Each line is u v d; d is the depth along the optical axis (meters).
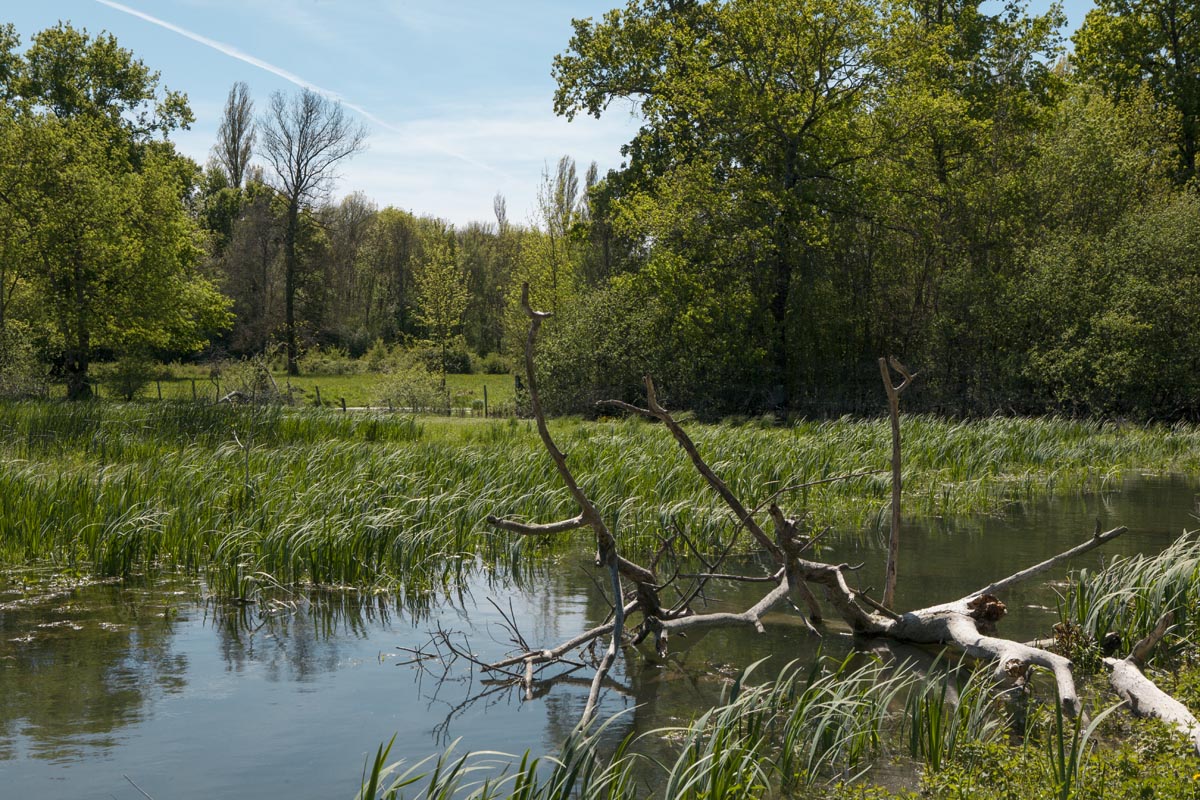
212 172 74.50
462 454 15.38
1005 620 8.97
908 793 5.01
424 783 5.60
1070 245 32.81
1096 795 4.62
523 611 9.44
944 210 35.78
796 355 36.31
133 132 47.91
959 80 36.44
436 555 11.38
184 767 5.77
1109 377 30.70
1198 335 30.34
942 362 35.16
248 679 7.38
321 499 11.82
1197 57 39.56
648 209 35.28
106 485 12.30
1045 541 12.63
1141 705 6.33
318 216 73.44
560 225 50.25
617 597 7.61
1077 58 42.06
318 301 72.06
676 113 36.12
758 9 33.16
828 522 13.75
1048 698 7.00
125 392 37.88
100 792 5.42
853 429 20.62
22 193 35.53
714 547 12.39
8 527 11.36
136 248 38.41
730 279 36.12
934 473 17.94
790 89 34.47
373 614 9.27
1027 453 20.61
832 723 6.07
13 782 5.54
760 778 5.49
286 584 10.16
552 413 37.41
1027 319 32.94
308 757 5.95
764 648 8.34
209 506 11.73
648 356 36.72
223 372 34.44
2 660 7.75
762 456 15.80
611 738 6.30
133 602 9.53
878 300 37.66
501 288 76.31
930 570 11.01
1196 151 40.38
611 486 13.73
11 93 44.44
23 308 37.69
